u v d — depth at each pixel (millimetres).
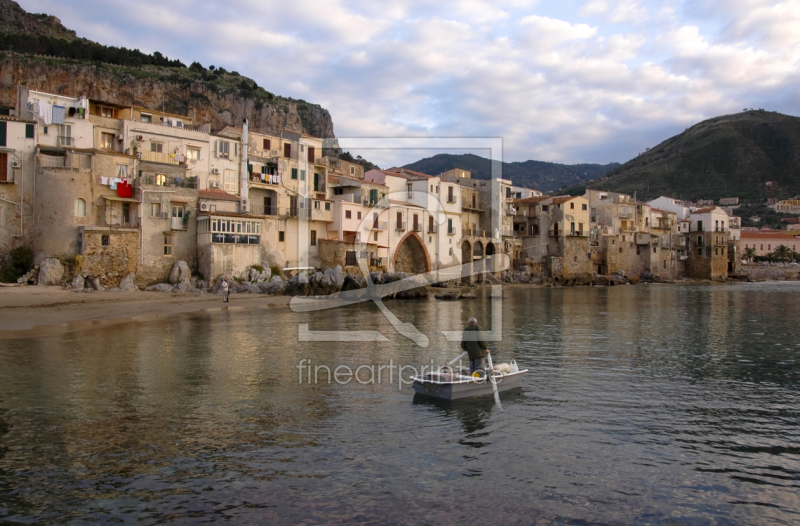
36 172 50938
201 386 20469
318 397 19125
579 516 11047
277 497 11555
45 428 15484
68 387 20000
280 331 35906
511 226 111312
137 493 11625
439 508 11242
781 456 14227
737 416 17562
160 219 55844
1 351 26984
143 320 40625
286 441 14797
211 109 152750
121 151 56375
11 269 49375
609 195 131750
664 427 16406
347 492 11852
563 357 27594
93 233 51062
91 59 148500
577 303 64438
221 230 58031
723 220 142000
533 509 11281
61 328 35312
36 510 10852
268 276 61188
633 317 48250
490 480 12602
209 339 32000
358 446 14516
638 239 128375
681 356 28141
